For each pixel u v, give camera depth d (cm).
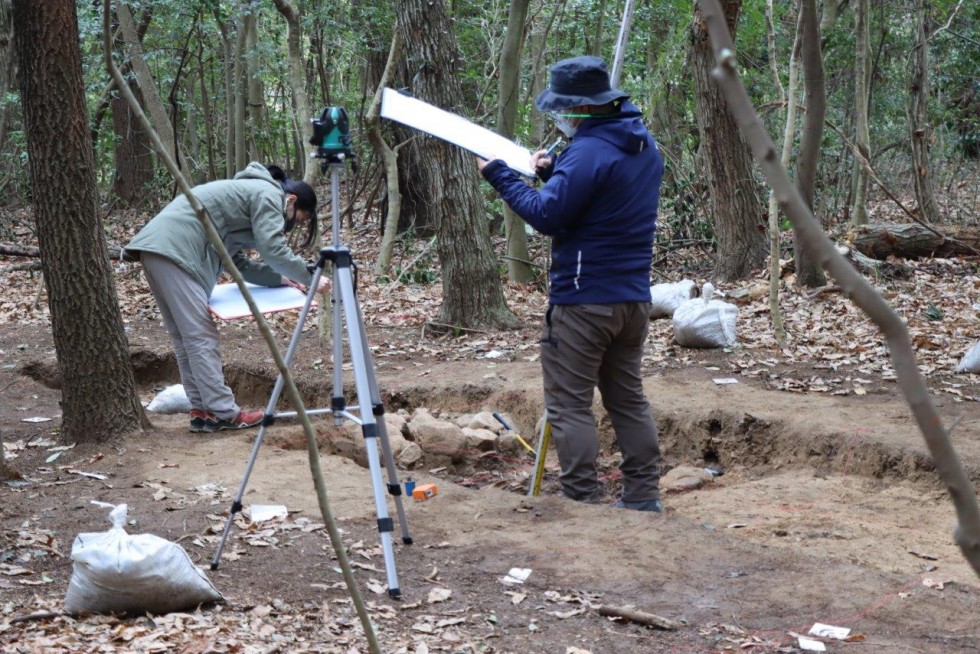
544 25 1795
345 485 548
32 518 494
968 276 1173
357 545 455
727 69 107
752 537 505
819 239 101
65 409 625
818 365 800
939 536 499
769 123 1719
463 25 1766
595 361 522
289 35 991
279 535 469
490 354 886
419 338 964
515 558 441
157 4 1380
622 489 598
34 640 346
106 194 2339
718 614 380
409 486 537
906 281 1174
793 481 604
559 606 391
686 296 1000
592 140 496
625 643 356
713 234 1373
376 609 388
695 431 684
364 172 1880
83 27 1355
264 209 624
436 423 689
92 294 616
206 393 647
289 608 387
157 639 349
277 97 2175
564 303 515
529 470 678
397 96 479
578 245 506
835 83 1878
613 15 1686
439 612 386
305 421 215
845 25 1911
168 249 623
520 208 494
